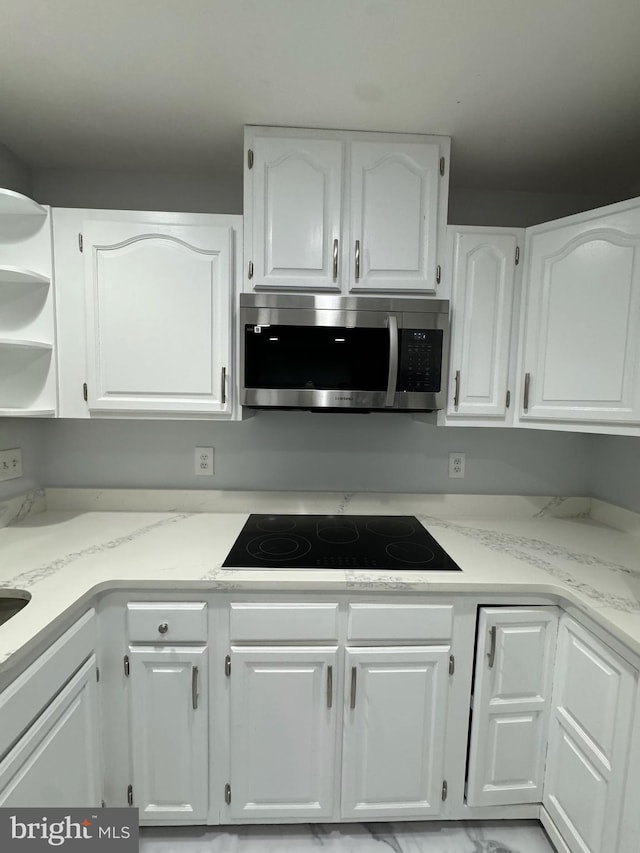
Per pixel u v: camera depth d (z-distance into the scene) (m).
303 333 1.35
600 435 1.77
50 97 1.21
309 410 1.57
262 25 0.96
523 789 1.29
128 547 1.36
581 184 1.68
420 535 1.55
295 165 1.34
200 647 1.20
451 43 1.00
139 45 1.02
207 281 1.37
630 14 0.92
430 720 1.25
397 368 1.37
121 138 1.42
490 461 1.80
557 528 1.66
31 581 1.12
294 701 1.22
